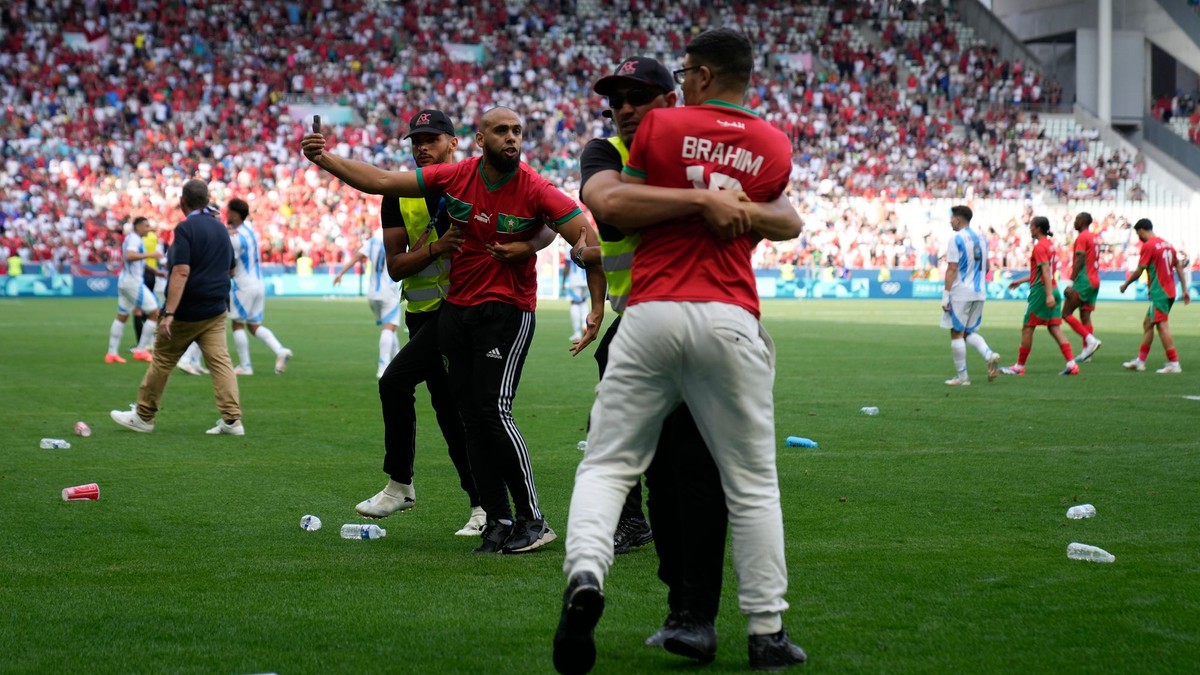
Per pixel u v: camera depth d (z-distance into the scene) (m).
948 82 49.19
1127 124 50.91
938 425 10.42
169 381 13.97
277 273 38.69
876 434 9.88
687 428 4.05
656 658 4.15
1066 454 8.80
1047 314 15.08
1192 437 9.69
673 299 3.80
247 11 46.72
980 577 5.20
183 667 4.00
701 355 3.79
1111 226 42.38
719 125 3.89
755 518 3.92
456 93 44.97
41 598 4.88
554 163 43.62
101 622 4.53
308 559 5.64
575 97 46.22
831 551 5.75
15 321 24.70
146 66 43.50
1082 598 4.84
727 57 3.96
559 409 11.59
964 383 13.86
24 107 41.06
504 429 5.79
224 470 8.20
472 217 5.71
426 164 6.24
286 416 11.05
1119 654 4.12
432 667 4.00
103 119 41.25
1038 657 4.09
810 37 50.66
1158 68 55.09
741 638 4.38
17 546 5.88
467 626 4.49
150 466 8.34
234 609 4.72
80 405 11.77
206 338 9.81
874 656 4.10
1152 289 15.50
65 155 39.91
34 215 38.25
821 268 40.88
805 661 4.04
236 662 4.05
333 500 7.19
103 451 8.96
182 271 9.48
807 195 42.94
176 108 42.62
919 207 43.03
